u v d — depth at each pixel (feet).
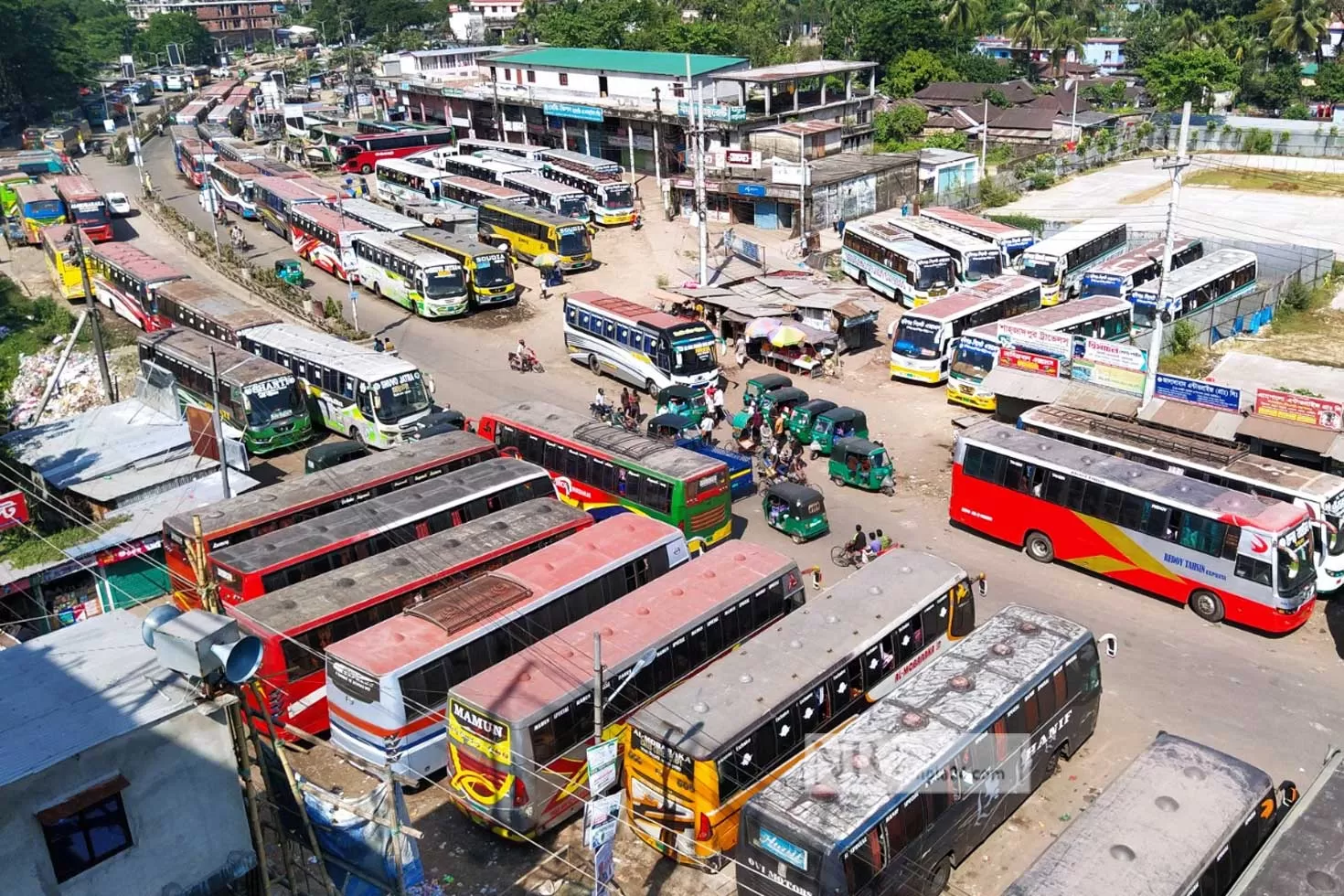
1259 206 226.58
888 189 220.64
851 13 382.83
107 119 374.22
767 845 52.13
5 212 237.45
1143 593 88.02
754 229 214.28
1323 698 72.95
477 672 68.80
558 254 186.39
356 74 435.12
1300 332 153.48
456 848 62.75
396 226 190.49
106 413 116.26
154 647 43.96
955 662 64.08
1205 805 51.90
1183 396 110.22
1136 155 291.58
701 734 58.44
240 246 214.07
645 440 99.96
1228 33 351.87
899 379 138.82
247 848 46.24
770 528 102.47
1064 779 66.33
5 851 39.19
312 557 80.33
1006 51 459.32
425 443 102.53
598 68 264.31
